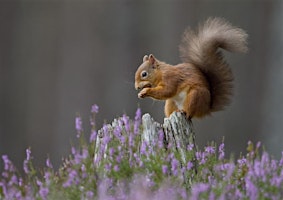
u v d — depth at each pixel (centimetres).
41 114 2077
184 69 736
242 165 693
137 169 664
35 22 2123
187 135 719
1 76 2114
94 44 2056
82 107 2027
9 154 2045
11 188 660
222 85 754
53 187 651
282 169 667
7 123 2081
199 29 762
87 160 671
